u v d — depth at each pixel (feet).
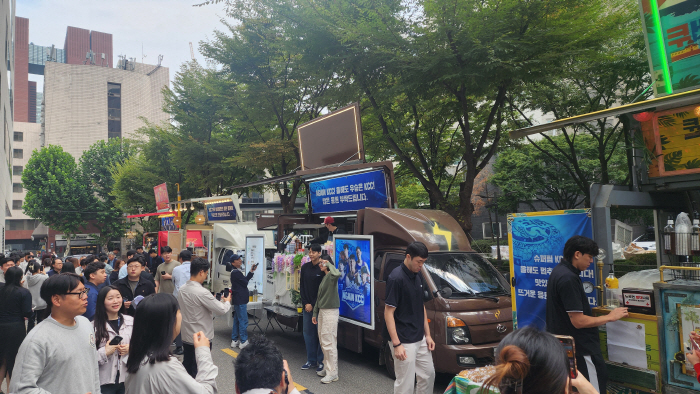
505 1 31.78
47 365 9.52
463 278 21.30
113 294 12.77
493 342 19.65
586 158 64.90
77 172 161.79
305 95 55.47
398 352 14.64
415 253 14.93
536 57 32.65
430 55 34.35
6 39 101.71
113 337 12.67
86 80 262.67
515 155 70.79
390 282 14.99
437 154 53.67
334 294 21.02
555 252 16.01
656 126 16.12
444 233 23.49
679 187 15.55
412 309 15.08
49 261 41.06
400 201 84.02
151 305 9.00
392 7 38.04
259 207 148.05
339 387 20.17
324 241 30.04
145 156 90.68
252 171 66.74
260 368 7.18
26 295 18.75
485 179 83.66
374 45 36.50
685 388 12.06
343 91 42.19
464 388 9.52
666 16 17.94
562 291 12.65
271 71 56.13
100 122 263.70
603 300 14.39
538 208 83.51
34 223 280.51
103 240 165.48
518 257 17.21
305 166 38.34
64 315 9.98
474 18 32.07
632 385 13.21
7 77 109.29
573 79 44.60
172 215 70.64
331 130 34.83
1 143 90.94
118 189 105.91
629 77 42.01
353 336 23.29
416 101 38.86
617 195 15.17
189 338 16.69
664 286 12.59
